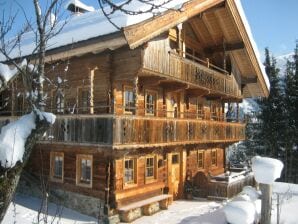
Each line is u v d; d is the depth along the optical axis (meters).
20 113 14.38
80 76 13.77
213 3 14.98
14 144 3.88
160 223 12.27
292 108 31.92
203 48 19.33
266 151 33.41
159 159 15.23
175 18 12.56
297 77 32.22
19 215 10.49
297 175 31.72
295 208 8.41
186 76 14.80
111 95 12.98
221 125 18.62
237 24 17.22
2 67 4.32
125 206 12.55
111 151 11.98
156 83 13.92
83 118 11.88
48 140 13.03
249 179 18.84
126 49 12.48
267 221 5.50
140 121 12.00
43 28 4.01
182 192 16.92
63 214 12.41
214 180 17.05
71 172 13.61
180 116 17.19
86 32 11.70
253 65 19.75
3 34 4.28
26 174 15.22
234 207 5.46
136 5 12.02
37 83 4.12
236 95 20.58
